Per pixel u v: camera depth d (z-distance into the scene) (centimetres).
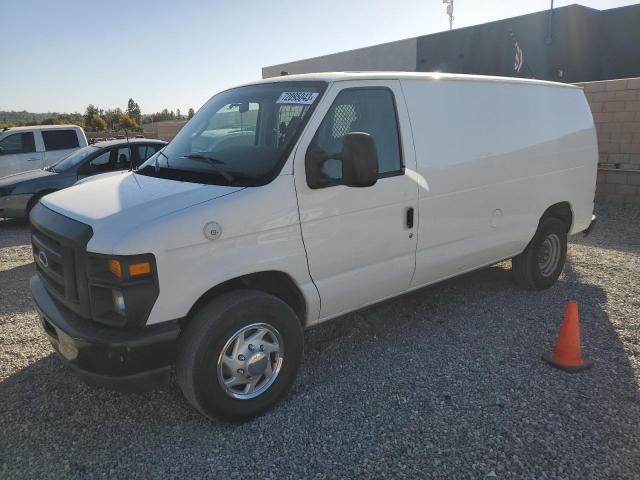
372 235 388
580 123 580
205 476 291
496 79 491
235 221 317
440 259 445
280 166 338
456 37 2284
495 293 565
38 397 372
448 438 319
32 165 1277
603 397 361
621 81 995
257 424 336
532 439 316
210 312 314
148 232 290
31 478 291
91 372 298
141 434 329
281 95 383
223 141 390
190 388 312
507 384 379
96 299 298
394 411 347
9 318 516
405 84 412
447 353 429
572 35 1911
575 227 593
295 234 344
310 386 381
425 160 416
